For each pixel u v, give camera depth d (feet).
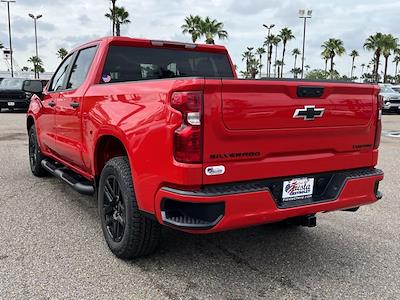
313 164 11.12
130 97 11.37
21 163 26.25
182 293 10.44
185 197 9.46
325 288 10.84
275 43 221.05
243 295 10.41
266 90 9.98
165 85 10.00
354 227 15.51
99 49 14.82
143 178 10.53
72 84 16.60
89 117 13.58
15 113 67.51
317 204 10.98
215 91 9.43
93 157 13.51
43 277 11.06
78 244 13.30
